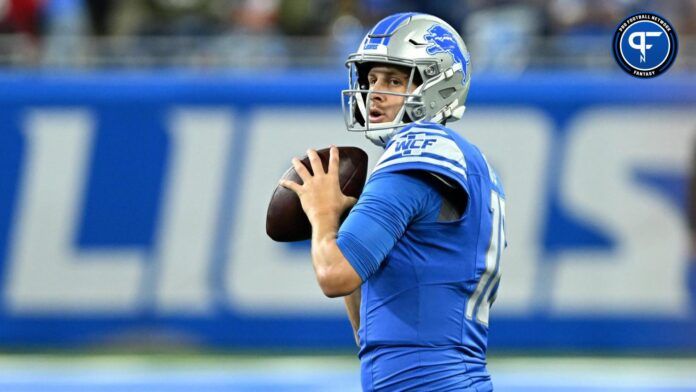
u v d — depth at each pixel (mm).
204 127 25781
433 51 10750
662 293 25125
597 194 25219
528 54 26141
